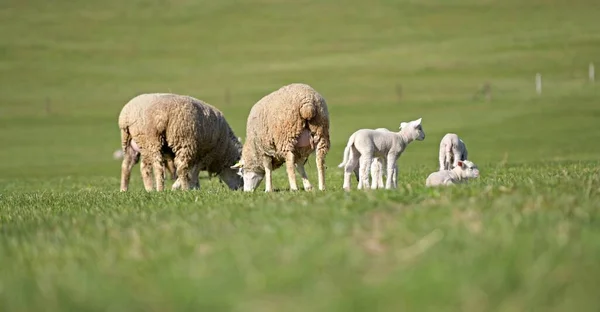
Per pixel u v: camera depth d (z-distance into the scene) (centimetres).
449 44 15875
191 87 13112
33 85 13588
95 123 10594
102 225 1873
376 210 1723
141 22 19425
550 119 9238
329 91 12238
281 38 17525
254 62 15288
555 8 18700
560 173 3050
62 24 19138
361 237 1432
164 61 15675
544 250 1242
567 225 1404
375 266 1248
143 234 1680
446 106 10550
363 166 2809
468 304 1037
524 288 1081
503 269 1145
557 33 16100
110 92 12912
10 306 1176
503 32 16675
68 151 8738
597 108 9788
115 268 1356
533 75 12631
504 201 1698
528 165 4609
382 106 10812
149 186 3616
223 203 2191
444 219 1523
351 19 19025
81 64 15438
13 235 1834
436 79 12744
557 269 1138
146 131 3509
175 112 3494
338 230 1472
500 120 9338
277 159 3162
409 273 1169
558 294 1052
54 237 1745
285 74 13950
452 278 1124
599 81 11819
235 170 3903
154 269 1333
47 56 16100
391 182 2880
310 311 1053
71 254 1509
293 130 2961
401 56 15012
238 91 12594
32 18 19712
